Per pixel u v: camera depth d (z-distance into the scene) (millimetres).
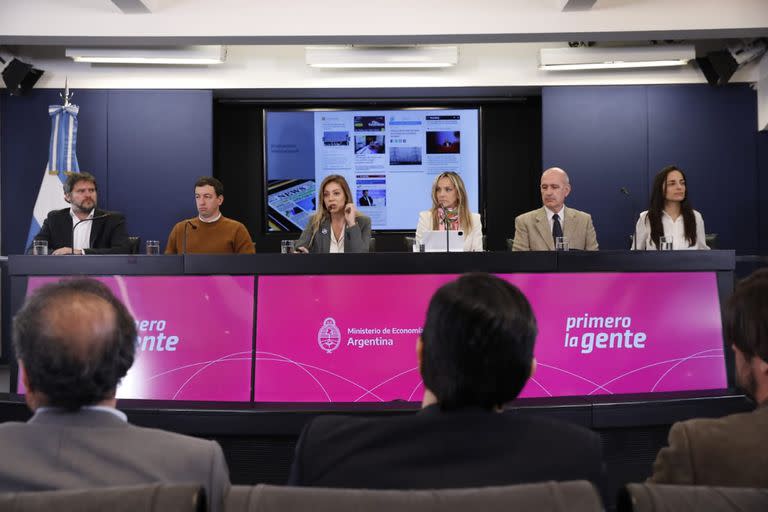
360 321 2264
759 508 689
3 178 5785
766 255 5859
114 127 5840
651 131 5914
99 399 884
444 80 5809
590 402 2027
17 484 800
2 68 5488
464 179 6219
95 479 814
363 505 648
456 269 2279
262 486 677
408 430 804
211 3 4641
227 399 2238
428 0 4660
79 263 2312
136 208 5852
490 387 843
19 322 880
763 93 5844
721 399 2090
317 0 4660
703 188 5918
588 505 645
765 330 941
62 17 4590
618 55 5594
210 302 2287
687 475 909
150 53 5508
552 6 4645
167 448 860
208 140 5855
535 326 891
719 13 4578
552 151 5922
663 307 2332
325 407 1988
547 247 3768
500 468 772
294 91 5922
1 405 1927
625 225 5930
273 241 6277
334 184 3580
